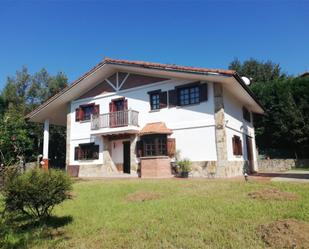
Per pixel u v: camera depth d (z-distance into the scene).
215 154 13.61
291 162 21.91
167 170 14.41
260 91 24.53
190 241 4.38
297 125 21.69
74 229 5.44
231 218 5.48
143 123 16.22
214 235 4.60
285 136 22.69
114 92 17.86
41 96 35.00
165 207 6.62
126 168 17.27
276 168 22.17
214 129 13.80
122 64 16.17
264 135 24.50
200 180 11.54
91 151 18.50
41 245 4.57
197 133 14.25
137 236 4.77
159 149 15.04
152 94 16.20
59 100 19.44
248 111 20.61
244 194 7.72
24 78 35.28
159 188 9.55
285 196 7.07
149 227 5.20
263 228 4.67
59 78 36.22
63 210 6.98
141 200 7.72
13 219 5.59
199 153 14.04
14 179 5.12
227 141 14.38
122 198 8.24
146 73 16.42
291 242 4.06
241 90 15.48
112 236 4.84
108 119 16.98
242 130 17.98
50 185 5.24
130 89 17.14
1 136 8.85
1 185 5.30
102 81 18.61
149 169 14.62
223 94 14.45
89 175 18.03
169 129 15.10
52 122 22.92
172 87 15.47
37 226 5.52
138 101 16.69
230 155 14.62
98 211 6.75
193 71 13.46
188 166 13.70
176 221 5.48
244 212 5.81
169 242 4.41
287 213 5.56
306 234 4.31
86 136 18.77
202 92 14.37
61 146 32.16
